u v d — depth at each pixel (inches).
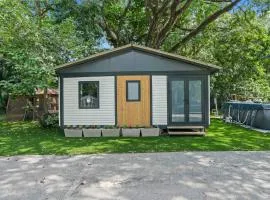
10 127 613.0
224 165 277.6
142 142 418.0
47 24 649.0
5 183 228.2
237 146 377.4
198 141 421.1
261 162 289.1
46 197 197.0
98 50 743.7
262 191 204.1
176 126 512.7
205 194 198.5
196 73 514.6
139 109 522.9
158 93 521.0
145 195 197.8
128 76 523.5
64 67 526.9
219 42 936.3
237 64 960.3
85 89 530.6
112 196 197.3
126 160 303.6
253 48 896.9
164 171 258.1
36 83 529.0
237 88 983.6
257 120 559.2
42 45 577.9
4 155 337.1
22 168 275.4
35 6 777.6
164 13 732.0
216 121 730.2
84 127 522.6
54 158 318.3
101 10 816.3
